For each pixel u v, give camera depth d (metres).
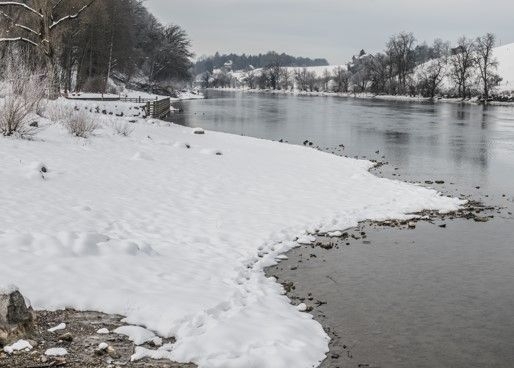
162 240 11.08
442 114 71.69
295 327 7.44
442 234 13.29
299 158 24.83
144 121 35.31
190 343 6.48
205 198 15.42
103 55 75.88
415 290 9.56
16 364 5.79
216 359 6.18
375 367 6.71
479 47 117.25
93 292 7.64
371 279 10.07
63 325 6.74
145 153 20.78
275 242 11.90
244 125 48.66
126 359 6.12
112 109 40.69
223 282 8.88
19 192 13.41
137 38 113.69
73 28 60.44
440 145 34.69
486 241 12.76
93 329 6.77
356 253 11.62
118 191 15.10
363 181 19.48
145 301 7.52
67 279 7.96
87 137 23.33
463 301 9.10
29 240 9.12
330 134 41.22
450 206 16.16
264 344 6.72
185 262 9.70
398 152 30.67
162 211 13.50
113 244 9.51
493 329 8.00
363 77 164.75
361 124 52.06
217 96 144.62
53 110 24.80
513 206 16.75
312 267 10.63
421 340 7.57
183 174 18.55
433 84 125.12
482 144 35.62
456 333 7.83
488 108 90.38
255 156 24.47
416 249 12.03
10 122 20.20
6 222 10.73
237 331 6.95
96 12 68.25
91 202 13.49
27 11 43.50
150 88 110.12
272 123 51.59
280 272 10.26
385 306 8.79
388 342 7.46
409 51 139.38
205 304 7.61
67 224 11.18
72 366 5.86
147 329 6.87
